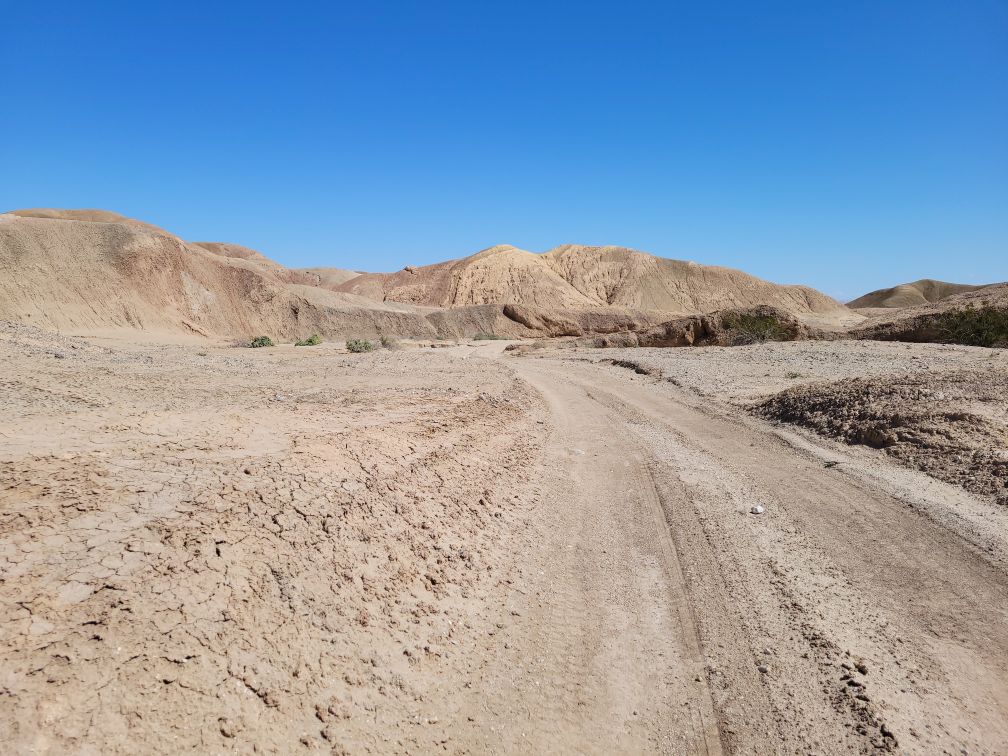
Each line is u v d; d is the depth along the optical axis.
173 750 2.73
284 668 3.48
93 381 11.81
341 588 4.36
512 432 11.52
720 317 44.50
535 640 4.70
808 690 4.11
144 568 3.59
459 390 15.53
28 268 53.22
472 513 6.78
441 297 134.75
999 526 6.66
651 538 6.80
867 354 24.39
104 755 2.56
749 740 3.67
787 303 137.00
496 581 5.57
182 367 17.59
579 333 106.75
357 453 6.70
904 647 4.58
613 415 14.95
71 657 2.86
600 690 4.12
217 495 4.64
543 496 8.25
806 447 10.72
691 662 4.46
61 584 3.25
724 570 5.95
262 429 7.14
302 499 5.07
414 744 3.41
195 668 3.15
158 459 5.21
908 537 6.59
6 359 13.66
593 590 5.56
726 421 13.67
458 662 4.26
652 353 32.62
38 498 4.00
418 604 4.71
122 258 60.50
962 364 19.77
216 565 3.88
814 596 5.39
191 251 71.88
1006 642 4.64
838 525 7.04
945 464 8.66
